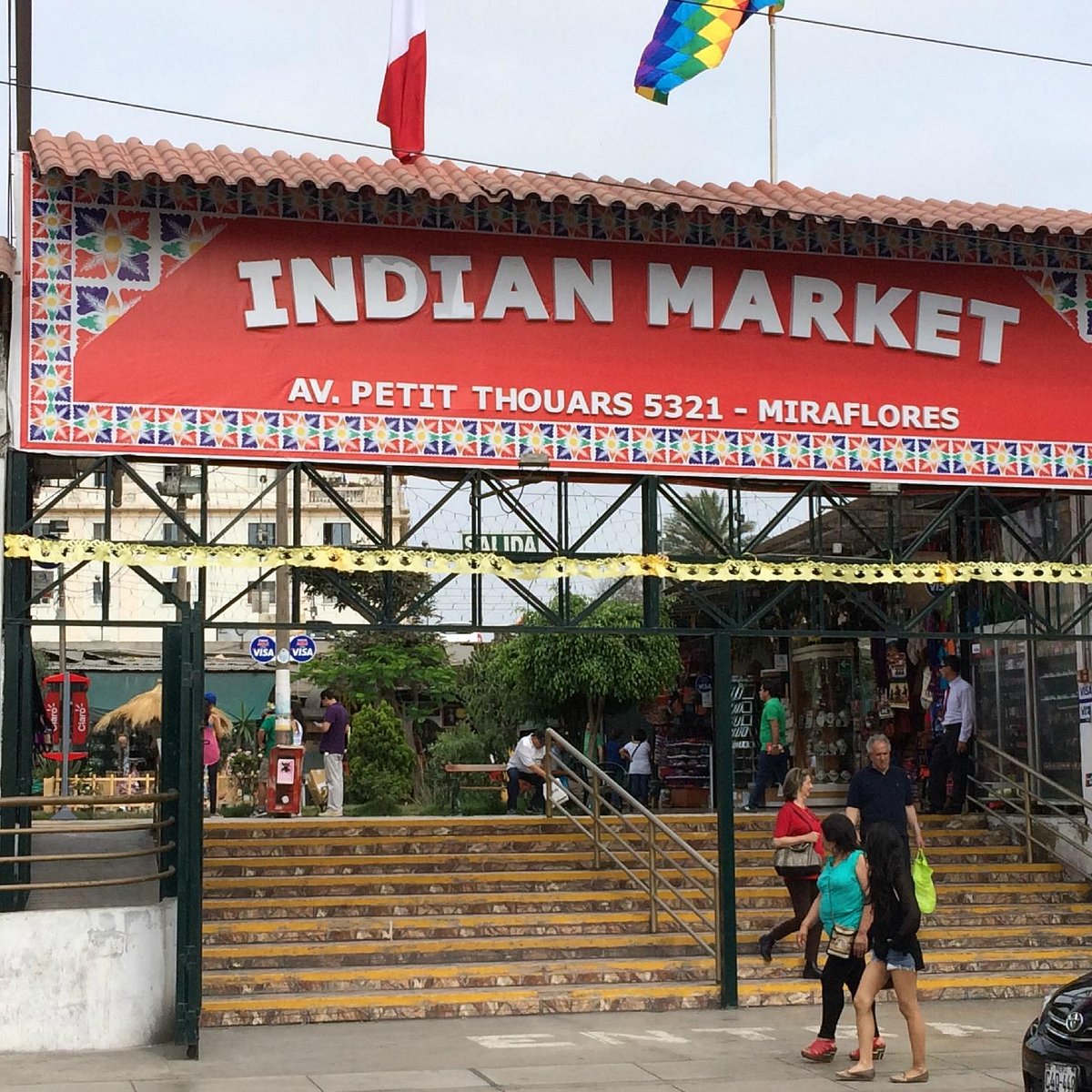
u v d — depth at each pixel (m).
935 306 14.46
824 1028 10.59
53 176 12.40
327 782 21.94
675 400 13.77
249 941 13.76
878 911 10.02
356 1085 9.59
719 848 13.25
